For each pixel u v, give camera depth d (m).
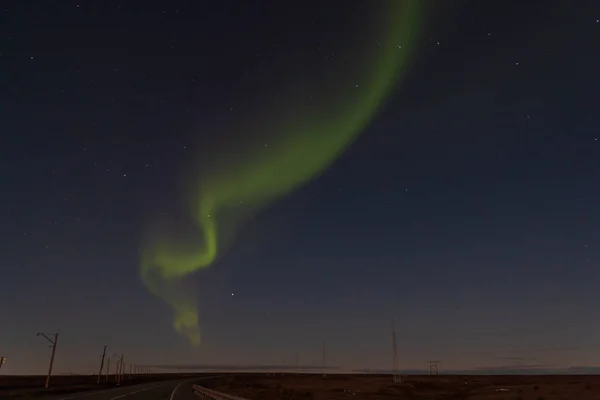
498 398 50.12
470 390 69.94
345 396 51.16
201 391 38.78
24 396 41.50
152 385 75.44
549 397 47.31
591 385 64.06
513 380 108.38
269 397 40.50
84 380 114.19
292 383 94.06
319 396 48.31
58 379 120.19
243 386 71.44
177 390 54.12
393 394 59.72
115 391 51.75
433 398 55.56
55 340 58.47
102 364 82.00
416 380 108.06
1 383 81.00
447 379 115.69
